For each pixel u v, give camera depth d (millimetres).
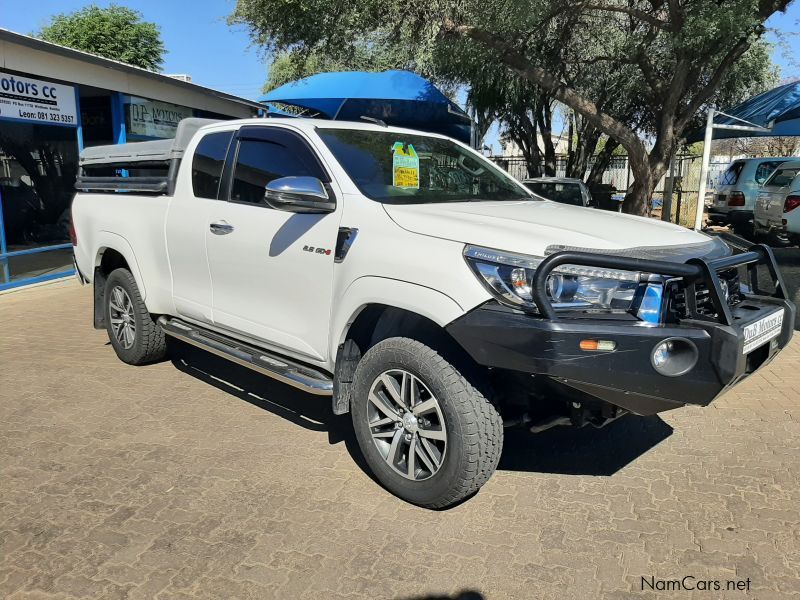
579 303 2836
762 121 12172
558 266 2779
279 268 3797
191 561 2844
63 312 7934
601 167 23641
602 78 15719
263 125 4145
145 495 3402
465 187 4230
